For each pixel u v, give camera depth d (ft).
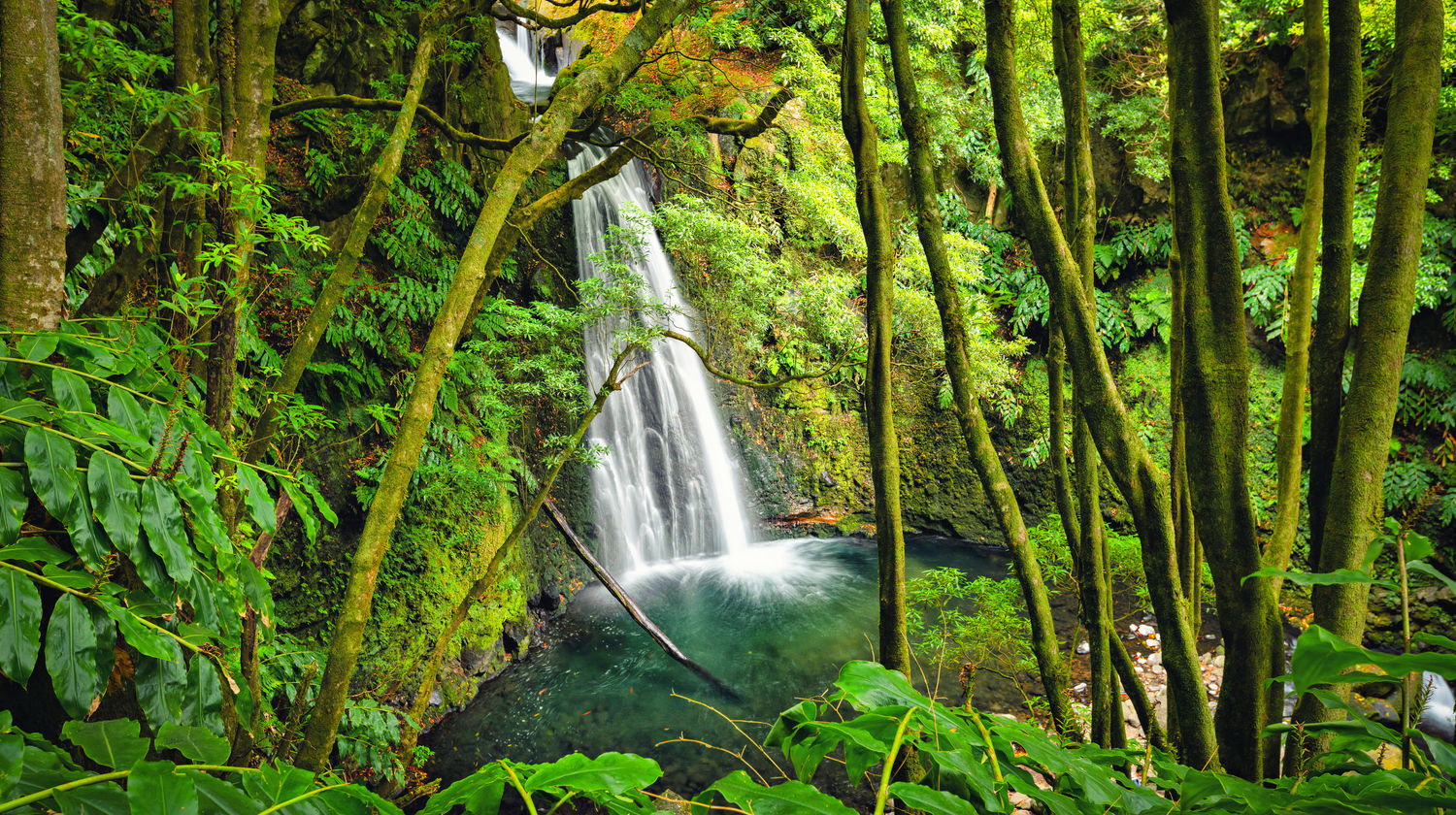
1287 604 18.31
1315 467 5.11
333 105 11.64
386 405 14.10
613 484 23.22
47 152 4.14
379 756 10.87
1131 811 2.31
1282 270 23.16
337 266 7.04
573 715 15.64
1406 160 4.56
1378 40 20.20
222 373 5.37
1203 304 3.94
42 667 3.74
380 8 16.31
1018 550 6.28
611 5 12.94
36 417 3.50
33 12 4.02
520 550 19.42
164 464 3.90
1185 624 4.70
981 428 6.32
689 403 25.89
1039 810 2.86
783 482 28.50
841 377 27.76
